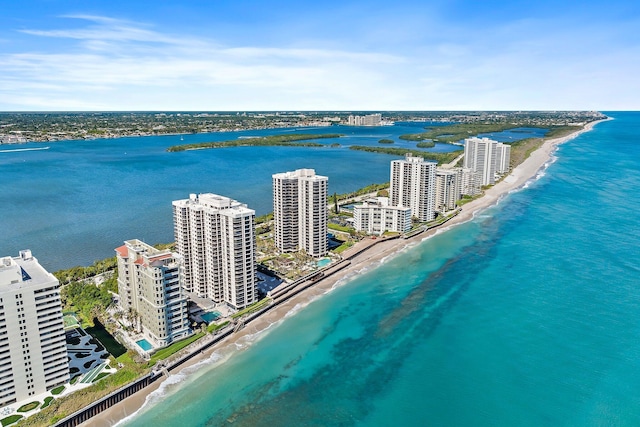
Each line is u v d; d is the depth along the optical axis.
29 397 165.00
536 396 171.00
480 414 162.62
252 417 161.50
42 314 163.88
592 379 179.75
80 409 157.50
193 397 171.50
